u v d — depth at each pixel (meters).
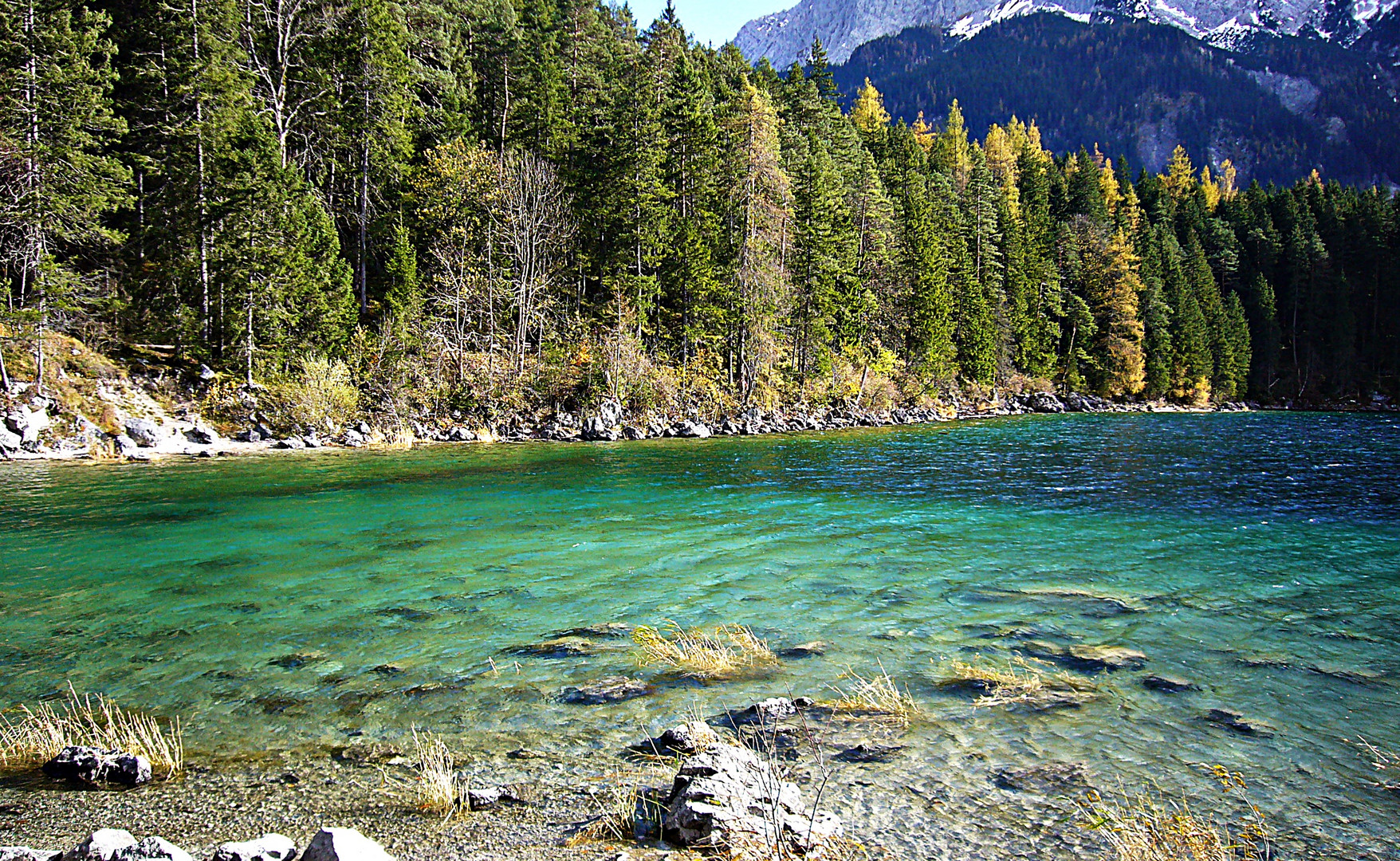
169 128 34.00
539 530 13.68
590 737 5.66
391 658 7.43
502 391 37.38
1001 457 26.69
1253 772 4.95
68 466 23.25
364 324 39.00
